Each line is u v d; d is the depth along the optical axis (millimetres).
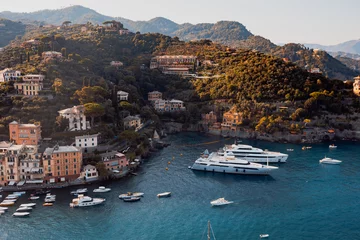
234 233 136250
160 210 155750
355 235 135250
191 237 133500
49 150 185125
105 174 188875
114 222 144500
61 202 160250
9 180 177000
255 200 166750
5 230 136500
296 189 180500
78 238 132500
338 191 177375
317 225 142875
